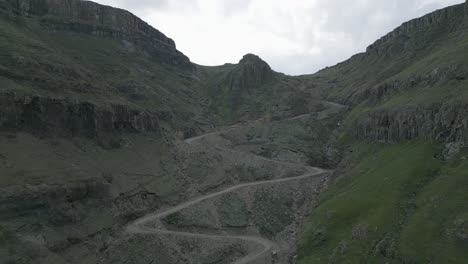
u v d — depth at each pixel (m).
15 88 107.62
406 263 82.69
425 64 173.38
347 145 174.38
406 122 138.88
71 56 175.50
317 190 146.00
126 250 94.94
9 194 83.12
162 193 123.94
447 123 120.88
